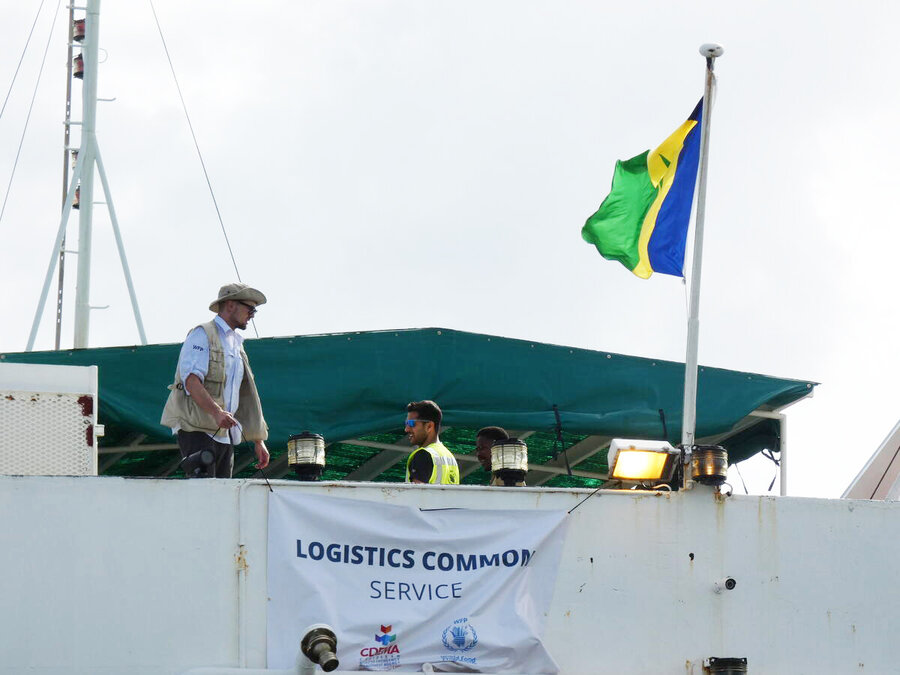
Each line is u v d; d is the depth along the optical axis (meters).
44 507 10.60
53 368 12.27
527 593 11.43
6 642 10.34
